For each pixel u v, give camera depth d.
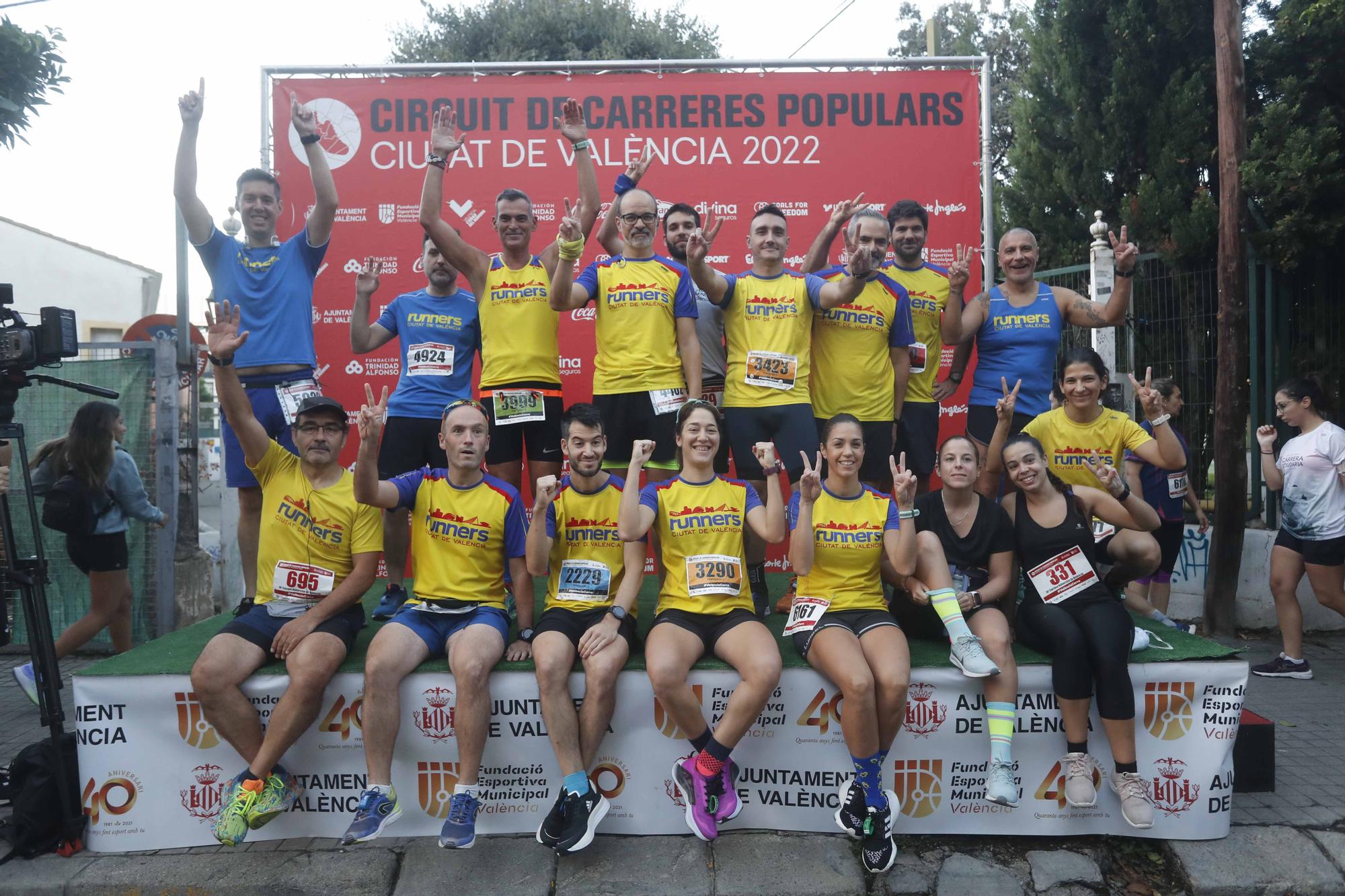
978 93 6.12
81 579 6.01
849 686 3.28
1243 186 5.86
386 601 4.45
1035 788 3.51
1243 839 3.44
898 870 3.33
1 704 5.06
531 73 6.14
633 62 6.06
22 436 3.60
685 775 3.39
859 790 3.34
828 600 3.64
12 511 5.98
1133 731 3.38
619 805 3.53
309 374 4.47
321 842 3.50
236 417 3.67
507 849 3.40
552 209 6.15
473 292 4.67
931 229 6.15
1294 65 6.58
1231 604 6.05
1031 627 3.64
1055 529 3.71
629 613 3.66
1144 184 6.97
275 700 3.49
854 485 3.81
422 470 3.83
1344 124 6.47
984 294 4.86
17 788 3.56
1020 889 3.24
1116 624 3.48
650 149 6.11
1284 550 5.33
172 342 6.02
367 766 3.41
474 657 3.39
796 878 3.23
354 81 6.11
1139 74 7.30
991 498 4.20
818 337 4.54
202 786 3.51
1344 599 5.23
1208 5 6.98
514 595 4.13
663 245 6.15
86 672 3.51
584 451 3.69
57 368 6.06
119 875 3.30
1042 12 8.34
